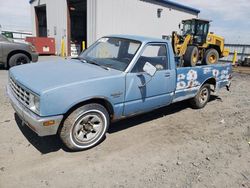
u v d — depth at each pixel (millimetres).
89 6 17047
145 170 3354
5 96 6156
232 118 5793
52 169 3230
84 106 3559
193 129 4945
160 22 21500
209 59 13883
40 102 3109
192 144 4250
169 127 4957
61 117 3309
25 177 3023
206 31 13680
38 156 3506
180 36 12898
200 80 5844
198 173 3365
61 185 2928
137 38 4574
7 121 4555
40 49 19422
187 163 3607
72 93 3326
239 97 8180
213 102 7227
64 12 19234
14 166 3225
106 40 4949
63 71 3873
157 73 4516
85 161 3477
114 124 4855
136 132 4574
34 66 4285
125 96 4027
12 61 10094
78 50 20578
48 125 3221
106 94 3719
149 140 4281
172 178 3209
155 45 4555
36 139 3967
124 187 2967
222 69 6609
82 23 25969
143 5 19500
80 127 3639
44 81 3416
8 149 3611
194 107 6312
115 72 3965
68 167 3303
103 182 3037
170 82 4879
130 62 4117
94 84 3543
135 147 3986
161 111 5938
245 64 21719
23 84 3426
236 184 3193
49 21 21625
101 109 3775
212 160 3748
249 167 3635
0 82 7887
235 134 4832
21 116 3529
